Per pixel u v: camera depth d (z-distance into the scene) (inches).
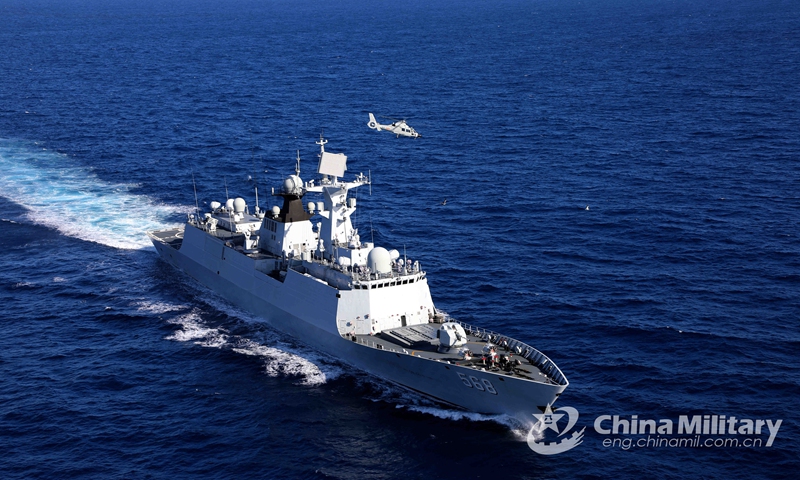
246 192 4325.8
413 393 2310.5
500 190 4355.3
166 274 3216.0
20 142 5438.0
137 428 2116.1
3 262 3294.8
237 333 2704.2
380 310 2454.5
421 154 5251.0
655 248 3403.1
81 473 1920.5
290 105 7298.2
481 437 2080.5
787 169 4581.7
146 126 6171.3
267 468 1945.1
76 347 2583.7
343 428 2126.0
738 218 3752.5
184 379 2381.9
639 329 2623.0
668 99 7135.8
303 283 2554.1
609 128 5949.8
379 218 3875.5
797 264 3164.4
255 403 2246.6
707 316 2716.5
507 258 3324.3
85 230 3666.3
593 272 3147.1
